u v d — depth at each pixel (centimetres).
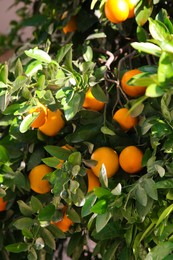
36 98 128
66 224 144
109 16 141
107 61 150
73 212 133
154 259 113
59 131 142
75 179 129
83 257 179
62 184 127
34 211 138
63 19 172
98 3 165
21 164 141
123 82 133
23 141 142
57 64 132
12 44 227
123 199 123
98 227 120
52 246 136
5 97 130
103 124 136
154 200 124
